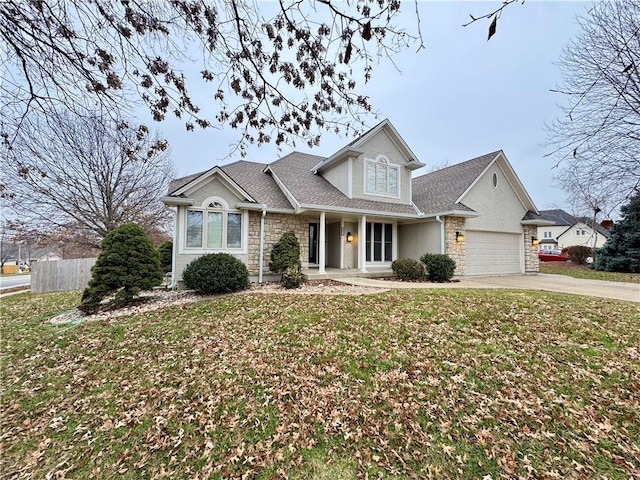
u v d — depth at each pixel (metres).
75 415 3.46
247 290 9.62
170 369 4.42
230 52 3.10
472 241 13.67
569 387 3.60
